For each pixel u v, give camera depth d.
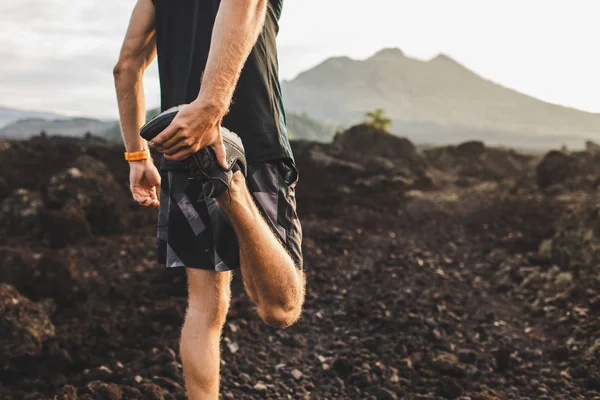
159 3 1.87
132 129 2.08
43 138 22.58
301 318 4.69
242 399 3.20
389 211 10.67
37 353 3.48
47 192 7.97
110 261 6.18
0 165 9.34
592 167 14.58
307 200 11.31
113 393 2.94
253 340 4.11
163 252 1.92
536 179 15.68
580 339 4.04
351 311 4.82
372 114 40.38
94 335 4.06
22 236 7.04
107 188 8.23
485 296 5.41
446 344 4.02
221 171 1.41
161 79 1.92
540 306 4.91
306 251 6.97
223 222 1.76
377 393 3.28
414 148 26.22
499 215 9.77
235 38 1.43
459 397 3.20
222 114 1.41
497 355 3.70
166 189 1.90
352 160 18.56
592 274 5.28
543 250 6.44
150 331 4.15
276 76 1.87
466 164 24.06
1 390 3.18
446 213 10.15
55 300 4.62
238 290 5.29
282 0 1.93
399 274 6.11
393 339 4.16
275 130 1.79
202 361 1.78
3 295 3.61
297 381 3.50
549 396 3.27
